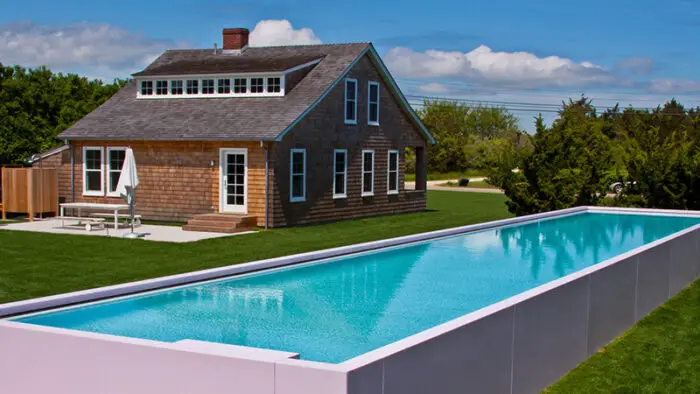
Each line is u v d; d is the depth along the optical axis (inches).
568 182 943.7
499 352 278.4
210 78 1038.4
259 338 345.1
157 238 794.2
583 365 358.3
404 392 224.4
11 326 264.2
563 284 333.4
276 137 879.1
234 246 738.8
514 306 287.9
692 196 942.4
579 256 629.9
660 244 492.1
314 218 984.9
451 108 3796.8
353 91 1054.4
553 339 326.6
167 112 1024.2
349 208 1058.1
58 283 523.8
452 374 248.2
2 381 267.7
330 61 1045.8
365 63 1077.8
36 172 954.7
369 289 468.8
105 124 1022.4
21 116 1353.3
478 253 630.5
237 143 916.6
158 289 387.5
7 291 492.7
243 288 449.4
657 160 956.6
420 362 231.1
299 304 417.4
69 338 251.3
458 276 523.8
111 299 358.3
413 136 1216.2
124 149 992.9
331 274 517.7
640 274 450.3
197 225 888.9
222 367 223.3
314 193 983.0
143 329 350.3
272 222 905.5
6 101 1514.5
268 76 989.2
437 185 2113.7
